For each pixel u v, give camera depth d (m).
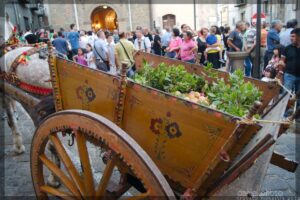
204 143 1.84
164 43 12.40
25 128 5.63
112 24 36.09
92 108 2.46
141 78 2.65
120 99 2.17
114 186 2.59
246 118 1.61
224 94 2.37
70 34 12.17
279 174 3.80
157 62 3.53
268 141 1.58
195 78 2.94
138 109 2.13
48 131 2.40
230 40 8.74
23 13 22.12
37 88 3.36
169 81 2.77
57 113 2.32
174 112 1.93
